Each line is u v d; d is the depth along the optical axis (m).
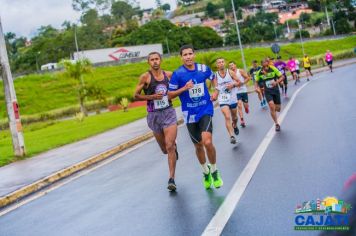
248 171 9.02
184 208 7.14
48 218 7.92
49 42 139.00
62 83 75.31
